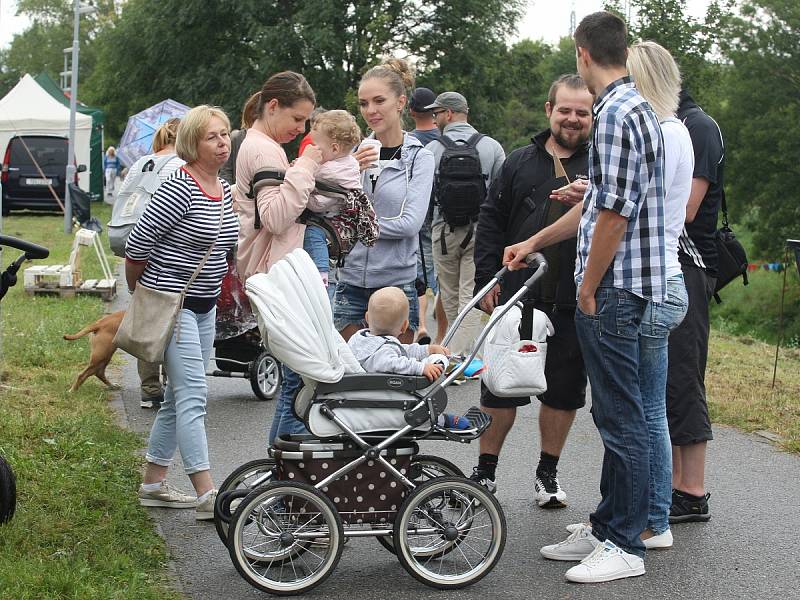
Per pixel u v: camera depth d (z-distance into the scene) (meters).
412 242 7.48
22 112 40.50
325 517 5.28
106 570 5.23
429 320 15.23
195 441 6.22
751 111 49.50
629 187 5.23
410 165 7.38
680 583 5.54
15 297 15.54
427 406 5.38
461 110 11.17
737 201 49.81
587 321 5.48
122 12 55.03
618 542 5.60
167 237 6.09
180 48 50.19
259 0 47.38
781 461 8.16
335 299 7.59
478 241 6.94
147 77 53.66
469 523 5.54
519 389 5.91
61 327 12.65
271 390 10.10
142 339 6.08
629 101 5.29
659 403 5.83
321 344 5.26
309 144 6.34
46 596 4.77
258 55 48.53
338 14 46.12
